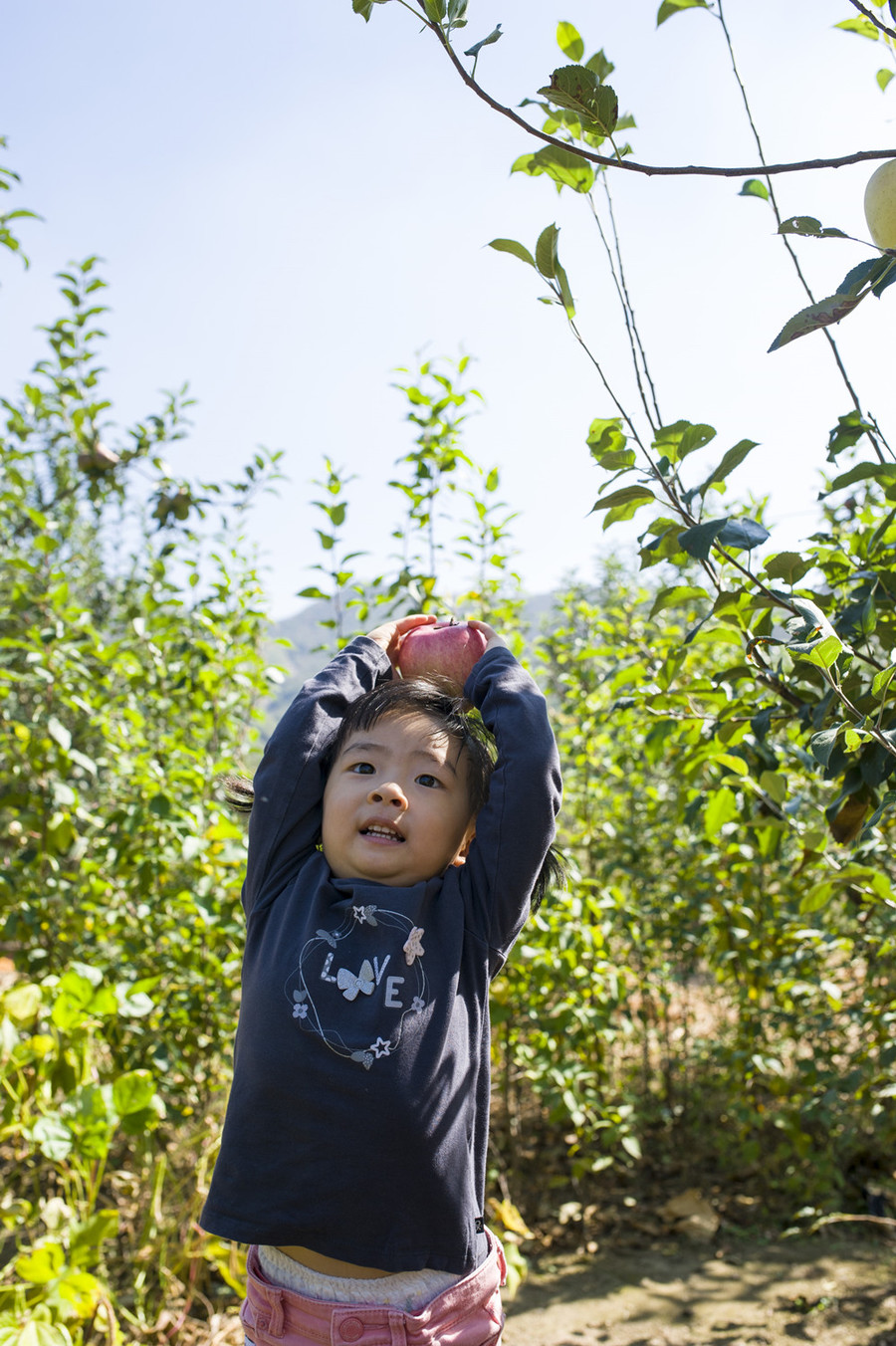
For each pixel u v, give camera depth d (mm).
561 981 3488
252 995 1420
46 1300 2191
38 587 3689
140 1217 2949
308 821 1590
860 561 1914
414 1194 1304
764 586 1625
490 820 1517
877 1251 3445
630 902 4156
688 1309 3121
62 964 3354
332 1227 1291
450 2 1241
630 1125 3682
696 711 2344
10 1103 2477
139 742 3592
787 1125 3707
